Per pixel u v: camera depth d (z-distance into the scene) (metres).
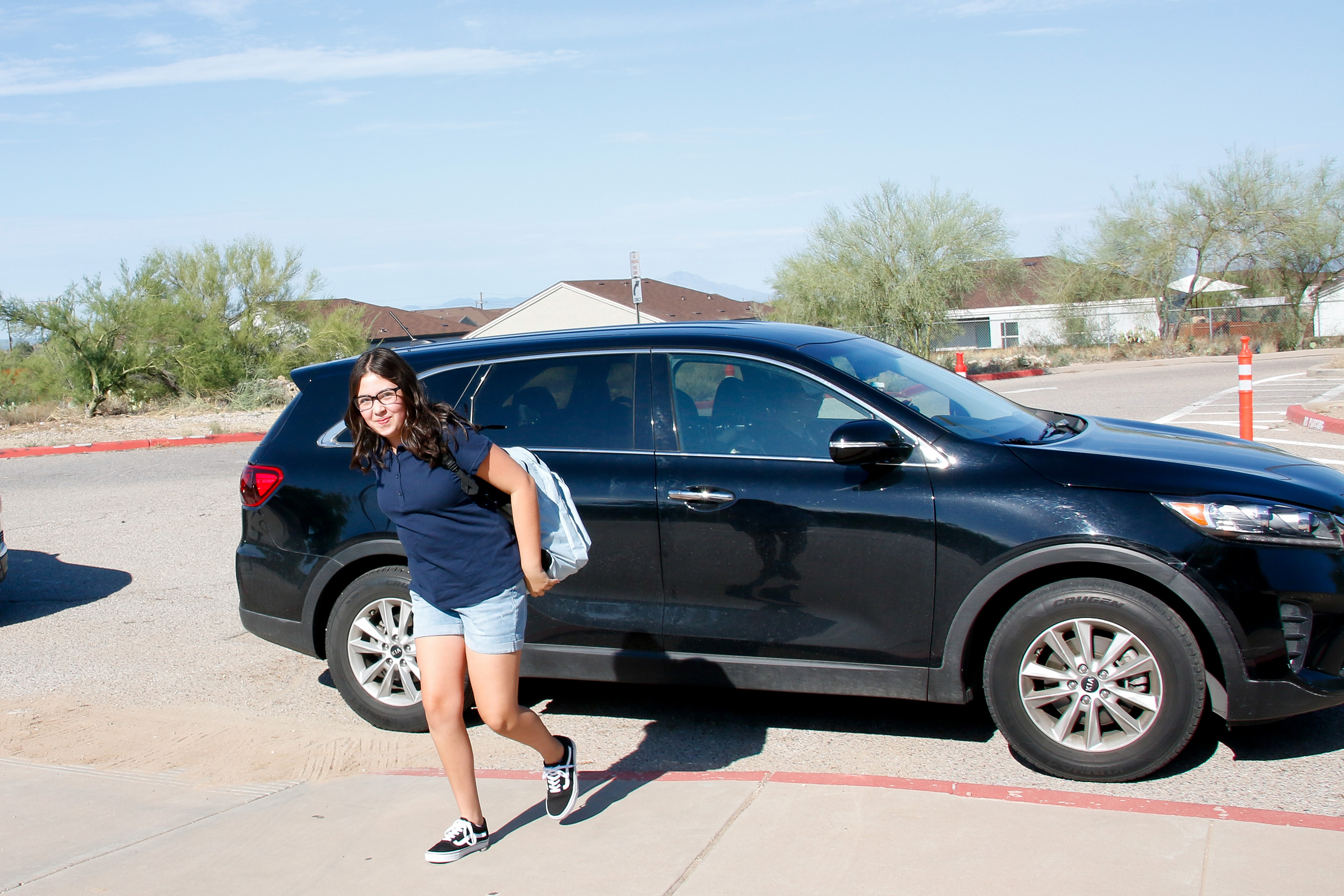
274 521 5.08
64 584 8.31
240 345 28.86
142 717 5.30
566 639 4.66
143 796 4.24
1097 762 3.95
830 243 33.62
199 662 6.23
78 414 25.56
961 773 4.17
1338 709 4.61
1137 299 38.31
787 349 4.57
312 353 30.55
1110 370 29.11
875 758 4.37
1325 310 42.75
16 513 11.84
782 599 4.34
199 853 3.65
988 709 4.74
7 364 27.83
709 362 4.62
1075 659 3.97
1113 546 3.88
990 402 4.99
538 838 3.62
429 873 3.42
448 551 3.39
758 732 4.74
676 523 4.42
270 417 23.23
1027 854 3.25
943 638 4.15
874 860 3.28
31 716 5.34
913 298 32.28
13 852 3.72
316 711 5.35
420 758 4.64
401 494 3.36
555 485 3.58
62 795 4.27
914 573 4.14
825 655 4.32
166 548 9.57
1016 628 4.01
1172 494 3.90
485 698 3.45
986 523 4.04
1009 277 33.50
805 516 4.26
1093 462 4.06
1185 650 3.81
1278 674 3.78
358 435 3.43
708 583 4.43
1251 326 37.97
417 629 3.52
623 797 3.93
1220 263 38.22
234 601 7.65
